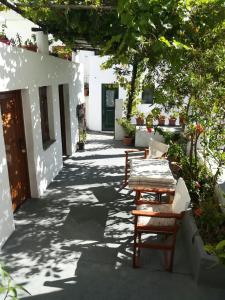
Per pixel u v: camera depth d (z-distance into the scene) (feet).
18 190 16.96
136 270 12.00
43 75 18.67
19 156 16.89
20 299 10.34
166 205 13.53
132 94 30.63
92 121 42.01
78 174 22.71
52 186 20.29
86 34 17.94
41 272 11.75
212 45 13.78
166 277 11.64
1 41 13.91
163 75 16.24
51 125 21.56
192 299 10.56
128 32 11.23
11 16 22.66
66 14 13.58
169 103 16.37
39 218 15.96
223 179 15.84
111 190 19.69
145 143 31.68
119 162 25.89
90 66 39.68
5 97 14.89
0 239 13.09
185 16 12.25
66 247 13.43
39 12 14.67
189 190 15.26
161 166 16.49
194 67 13.99
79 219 15.92
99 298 10.50
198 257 11.25
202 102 14.21
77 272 11.81
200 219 12.57
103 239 14.12
